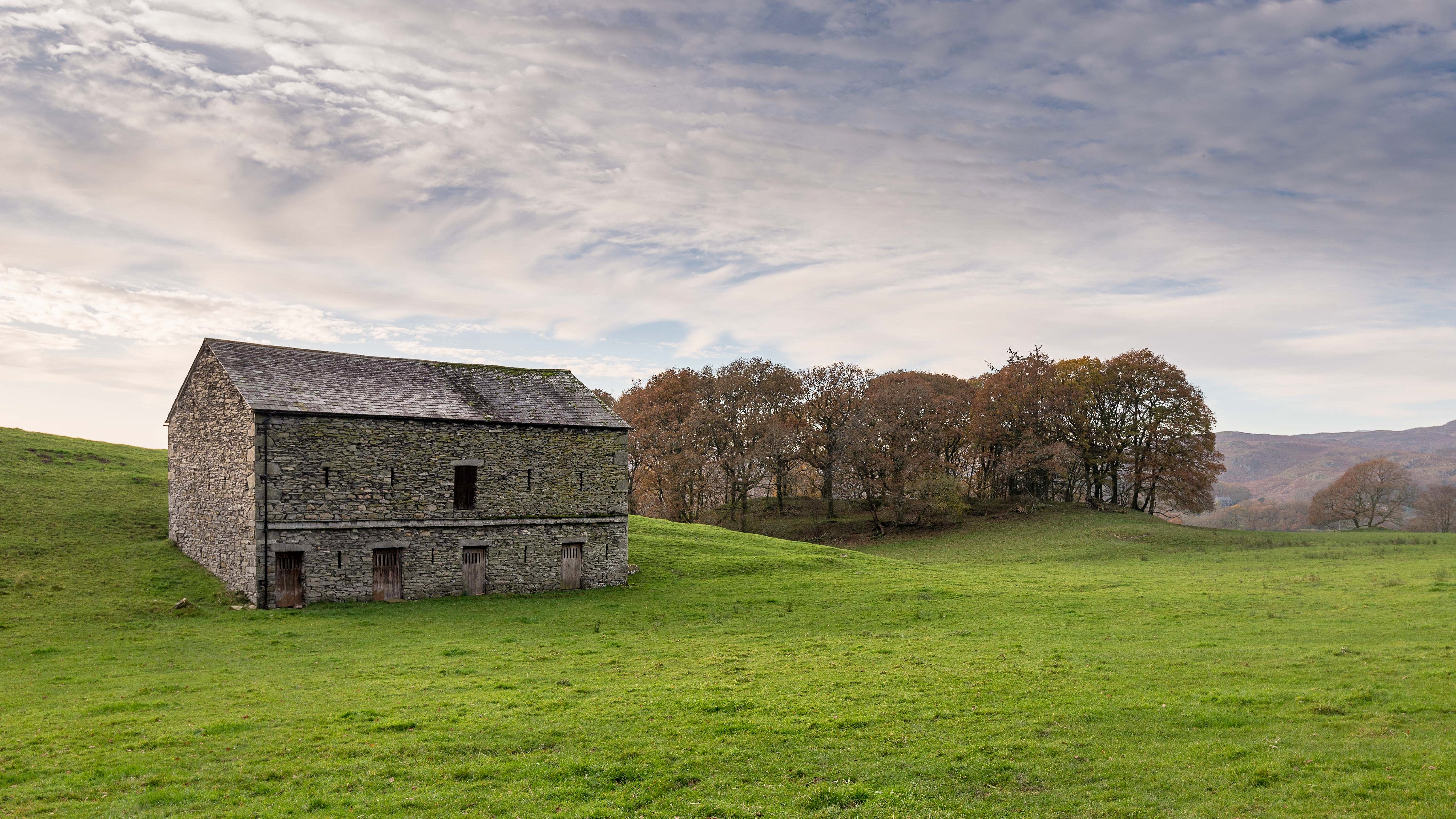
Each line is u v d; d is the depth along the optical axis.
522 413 39.06
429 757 14.68
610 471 40.88
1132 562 54.03
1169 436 79.00
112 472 52.69
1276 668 19.52
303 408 33.06
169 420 42.84
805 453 88.00
